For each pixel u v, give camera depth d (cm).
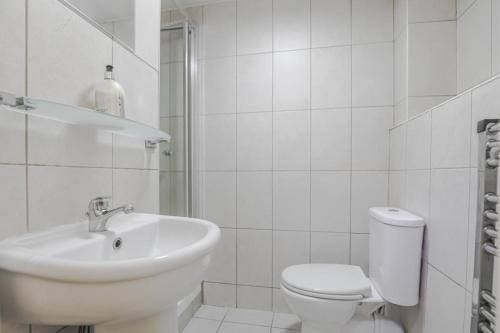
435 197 99
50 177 64
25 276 45
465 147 80
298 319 159
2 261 46
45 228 63
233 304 174
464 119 80
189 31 174
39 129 62
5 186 54
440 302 95
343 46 161
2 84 54
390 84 155
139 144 101
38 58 61
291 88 167
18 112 57
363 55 158
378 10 157
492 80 67
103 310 45
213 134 178
